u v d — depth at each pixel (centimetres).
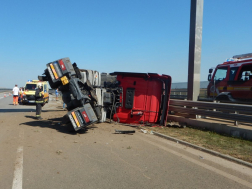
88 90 896
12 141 677
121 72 1007
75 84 800
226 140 716
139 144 680
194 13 1015
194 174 458
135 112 1009
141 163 514
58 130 862
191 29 1031
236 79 1175
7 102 2641
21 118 1167
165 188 392
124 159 539
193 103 939
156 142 708
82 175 439
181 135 786
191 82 1030
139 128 930
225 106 812
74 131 845
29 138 720
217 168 495
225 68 1246
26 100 2212
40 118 1147
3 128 874
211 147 638
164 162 525
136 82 1021
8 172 444
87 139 730
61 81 824
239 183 420
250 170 488
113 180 419
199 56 1031
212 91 1318
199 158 560
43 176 429
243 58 1224
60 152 580
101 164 502
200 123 902
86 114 789
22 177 421
